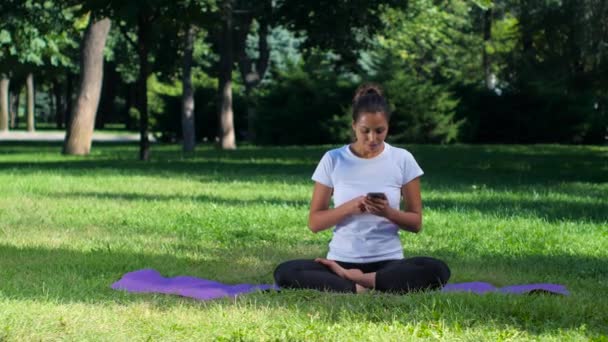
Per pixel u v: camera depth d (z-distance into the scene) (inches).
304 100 1738.4
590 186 789.2
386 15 1588.3
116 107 3917.3
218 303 274.5
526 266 376.5
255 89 1796.3
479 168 1035.3
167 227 495.5
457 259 394.9
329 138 1728.6
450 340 226.5
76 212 561.9
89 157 1269.7
